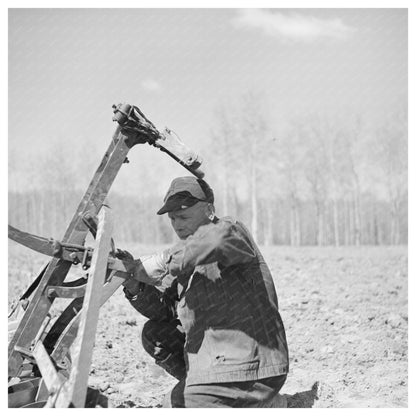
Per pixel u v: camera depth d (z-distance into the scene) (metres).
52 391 3.61
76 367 3.53
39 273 4.40
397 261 15.69
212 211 4.20
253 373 3.95
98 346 6.46
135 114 4.11
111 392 5.24
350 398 5.28
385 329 7.46
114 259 4.10
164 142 4.15
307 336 7.09
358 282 11.41
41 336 4.23
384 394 5.37
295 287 10.59
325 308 8.58
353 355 6.36
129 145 4.14
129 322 7.54
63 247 4.00
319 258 16.61
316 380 5.59
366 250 21.23
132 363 6.06
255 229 27.17
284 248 23.45
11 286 8.71
